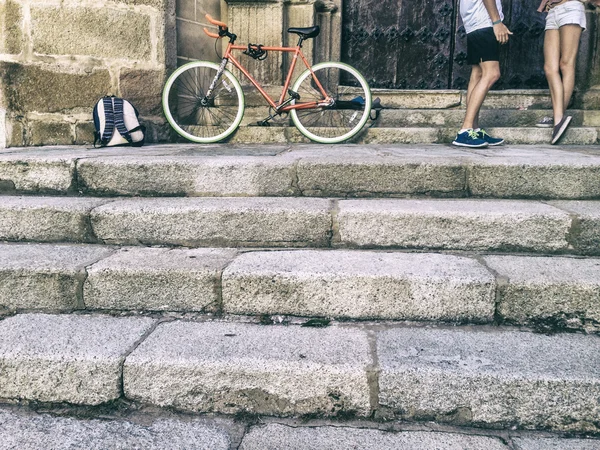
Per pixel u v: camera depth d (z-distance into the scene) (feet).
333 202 9.62
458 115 18.13
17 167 10.73
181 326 7.24
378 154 11.84
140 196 10.52
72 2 15.40
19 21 15.10
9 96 15.28
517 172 9.94
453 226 8.70
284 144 15.99
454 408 5.95
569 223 8.45
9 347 6.55
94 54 15.83
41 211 9.37
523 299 7.20
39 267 7.85
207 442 5.62
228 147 14.55
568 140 15.83
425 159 10.59
